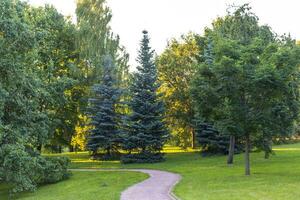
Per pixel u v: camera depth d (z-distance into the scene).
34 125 26.67
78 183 25.62
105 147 42.34
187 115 47.62
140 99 40.88
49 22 36.50
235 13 33.78
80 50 43.72
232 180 22.45
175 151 50.50
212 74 24.81
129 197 18.25
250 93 23.34
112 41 46.59
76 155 49.56
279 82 22.11
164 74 49.06
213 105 24.94
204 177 24.81
